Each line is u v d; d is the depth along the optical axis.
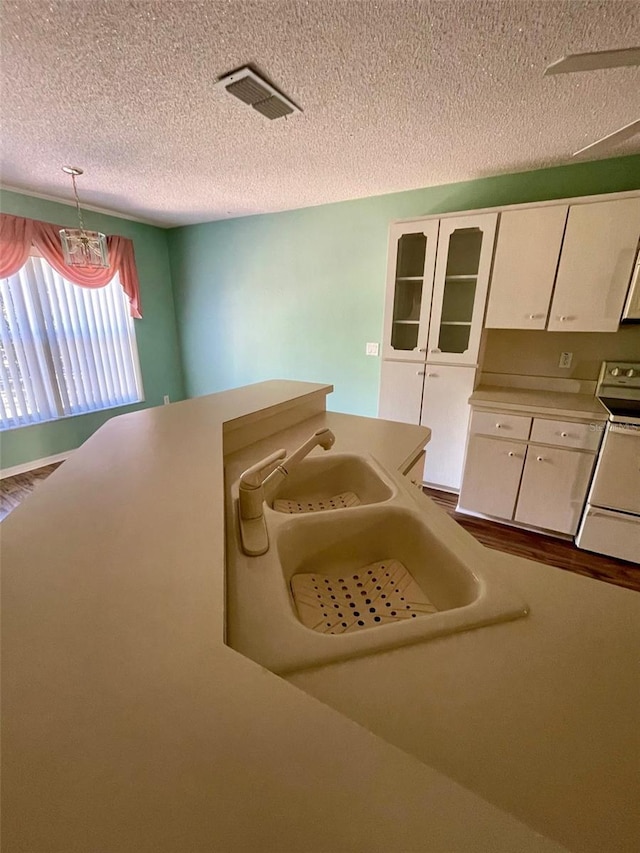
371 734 0.35
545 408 2.23
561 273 2.20
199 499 0.79
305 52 1.30
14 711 0.36
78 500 0.79
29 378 3.24
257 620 0.55
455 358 2.61
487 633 0.54
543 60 1.33
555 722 0.41
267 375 4.00
